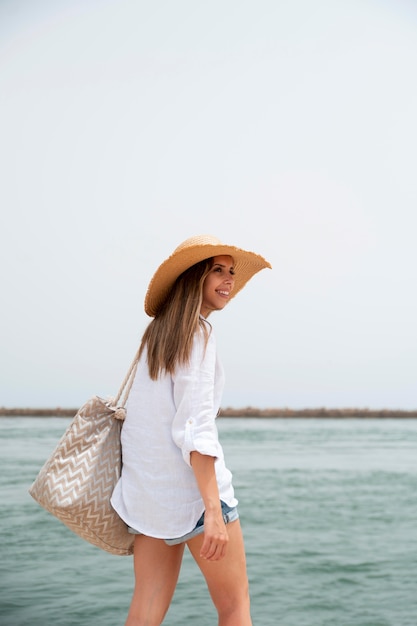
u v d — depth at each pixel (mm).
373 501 9938
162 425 1934
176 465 1916
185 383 1893
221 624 1954
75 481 1968
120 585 5387
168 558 1973
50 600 4965
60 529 7398
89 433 2014
